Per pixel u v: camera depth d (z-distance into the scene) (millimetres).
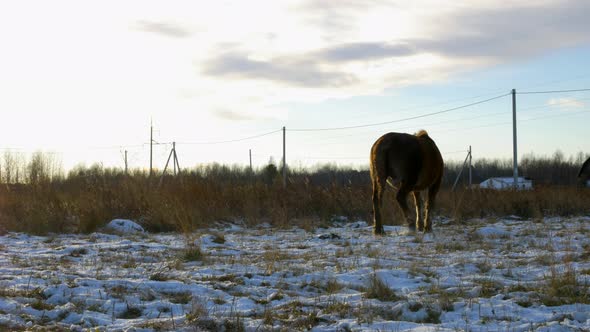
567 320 5852
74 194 17766
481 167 84062
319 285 7684
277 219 17359
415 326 5754
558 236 13461
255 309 6363
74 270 8625
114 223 15414
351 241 12828
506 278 8156
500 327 5688
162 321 5789
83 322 5773
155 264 9406
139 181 18656
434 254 10609
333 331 5598
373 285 7137
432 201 14625
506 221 18594
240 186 20172
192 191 18672
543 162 81438
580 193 22641
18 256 10188
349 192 19578
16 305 6219
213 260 9805
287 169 50375
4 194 17328
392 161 13586
